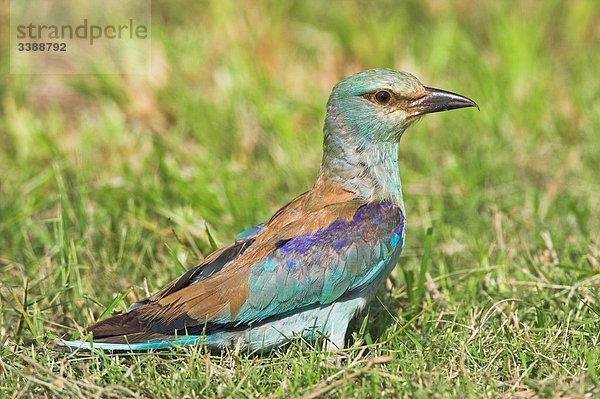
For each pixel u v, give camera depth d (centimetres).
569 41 1988
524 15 1997
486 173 1609
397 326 1212
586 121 1730
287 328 1173
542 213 1501
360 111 1220
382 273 1202
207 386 1070
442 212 1504
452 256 1394
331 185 1234
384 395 1053
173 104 1800
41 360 1114
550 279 1296
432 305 1251
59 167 1561
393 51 1944
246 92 1772
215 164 1645
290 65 1914
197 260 1366
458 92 1830
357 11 2009
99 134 1720
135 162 1648
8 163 1655
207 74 1870
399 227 1202
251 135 1694
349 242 1171
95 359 1108
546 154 1662
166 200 1521
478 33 2027
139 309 1151
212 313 1139
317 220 1183
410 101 1224
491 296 1270
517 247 1395
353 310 1194
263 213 1508
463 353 1117
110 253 1382
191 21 2023
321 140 1708
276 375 1100
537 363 1109
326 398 1052
